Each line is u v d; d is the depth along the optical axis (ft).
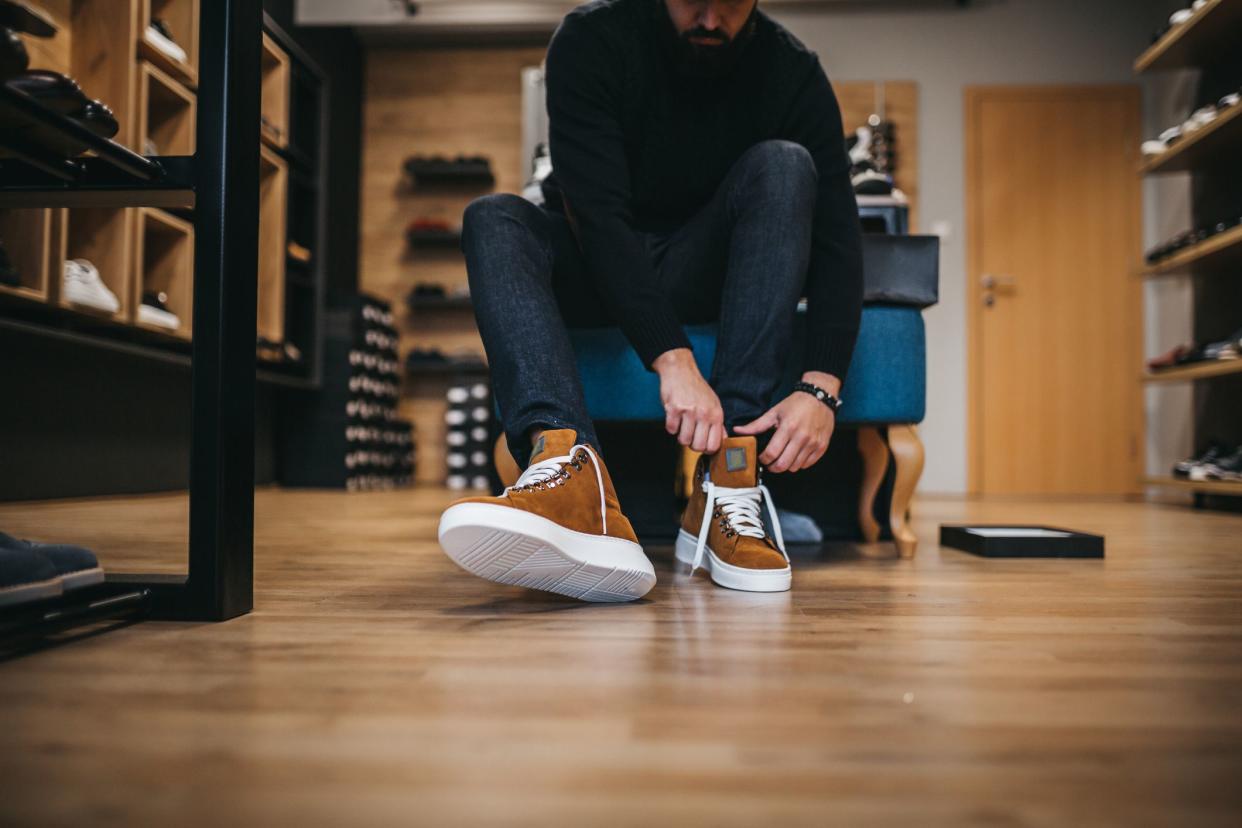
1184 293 16.28
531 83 17.66
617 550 3.22
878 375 5.11
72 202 2.97
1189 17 12.47
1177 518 9.98
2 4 2.40
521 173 19.63
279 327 14.64
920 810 1.38
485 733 1.75
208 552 2.91
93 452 11.39
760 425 3.89
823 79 4.44
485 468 18.72
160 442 12.94
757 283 3.90
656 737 1.73
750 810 1.37
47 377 10.53
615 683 2.14
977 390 17.92
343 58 18.69
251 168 3.01
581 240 4.07
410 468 19.11
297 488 16.17
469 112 19.77
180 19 12.13
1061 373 17.83
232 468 2.96
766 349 3.89
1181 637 2.76
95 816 1.34
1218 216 14.07
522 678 2.19
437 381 19.69
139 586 2.93
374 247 19.75
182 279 12.16
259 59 3.06
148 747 1.66
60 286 9.39
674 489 6.50
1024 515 10.49
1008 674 2.26
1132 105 17.92
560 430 3.34
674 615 3.11
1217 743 1.72
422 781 1.49
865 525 6.11
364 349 16.87
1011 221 18.01
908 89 18.21
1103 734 1.77
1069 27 18.10
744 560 3.69
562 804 1.40
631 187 4.62
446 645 2.57
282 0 15.53
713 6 3.85
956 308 18.04
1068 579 4.21
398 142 19.84
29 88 2.47
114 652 2.45
